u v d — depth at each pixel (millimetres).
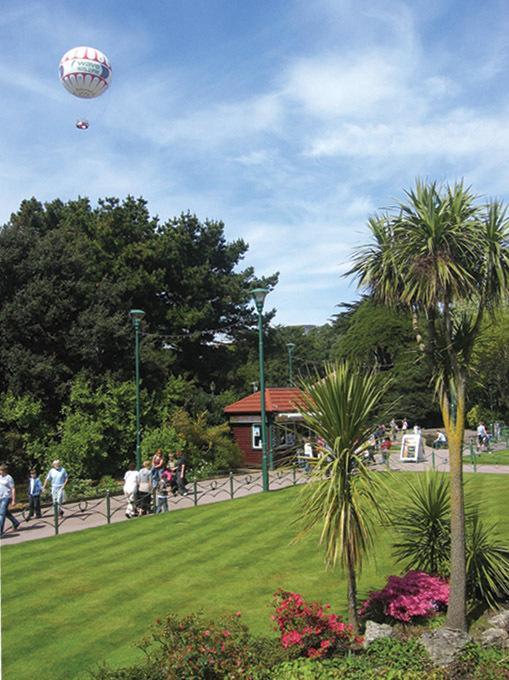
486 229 8648
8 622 10211
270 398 33750
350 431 8688
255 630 9352
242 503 20766
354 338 50906
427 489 10688
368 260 9242
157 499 20031
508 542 12891
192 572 12750
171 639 7180
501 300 9133
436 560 10188
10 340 31188
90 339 31969
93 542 15828
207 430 33469
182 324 44250
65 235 35719
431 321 9141
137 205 47875
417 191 8836
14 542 16031
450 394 9336
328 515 8211
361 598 10578
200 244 51219
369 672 6543
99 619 10258
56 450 28219
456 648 7281
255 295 24000
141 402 32531
